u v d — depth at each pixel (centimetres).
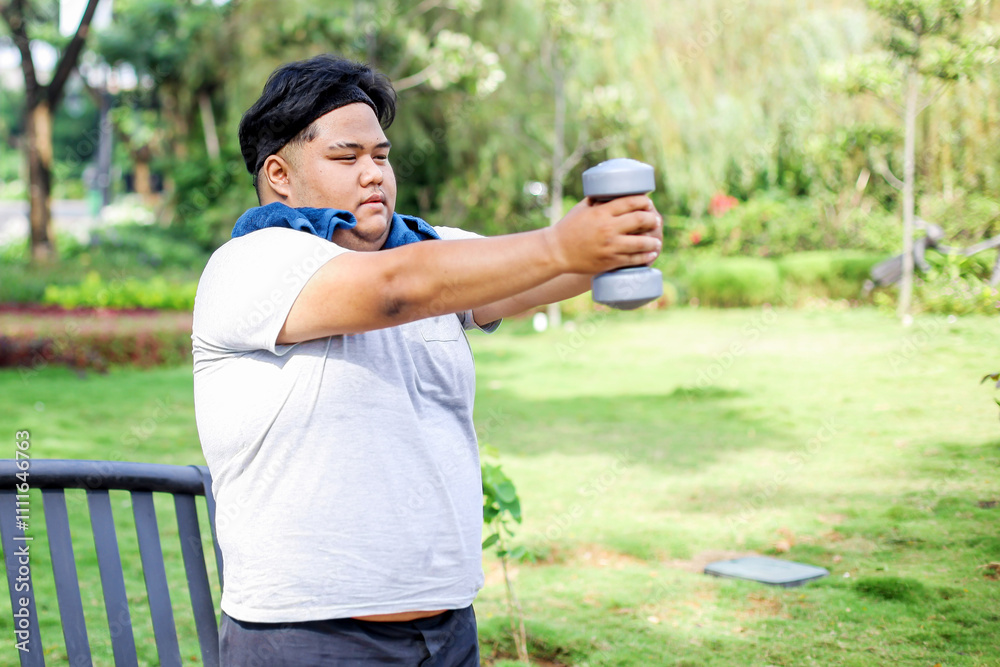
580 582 385
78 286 1465
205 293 138
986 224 1018
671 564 403
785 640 312
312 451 134
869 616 326
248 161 154
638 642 318
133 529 458
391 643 140
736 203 1583
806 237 1495
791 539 421
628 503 494
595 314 1426
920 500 448
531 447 630
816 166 1458
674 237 1630
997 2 888
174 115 2219
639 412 727
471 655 152
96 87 2381
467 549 147
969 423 579
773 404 700
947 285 924
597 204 116
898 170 1331
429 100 1614
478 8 1417
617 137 1356
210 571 409
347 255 126
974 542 385
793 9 1495
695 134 1567
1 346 959
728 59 1565
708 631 325
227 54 1812
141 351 1017
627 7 1517
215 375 139
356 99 146
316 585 134
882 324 990
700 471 547
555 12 1246
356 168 144
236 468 137
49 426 689
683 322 1276
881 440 568
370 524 136
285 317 127
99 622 345
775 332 1049
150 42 1986
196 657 313
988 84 977
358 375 136
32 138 1731
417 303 120
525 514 482
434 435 146
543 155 1572
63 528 185
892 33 970
